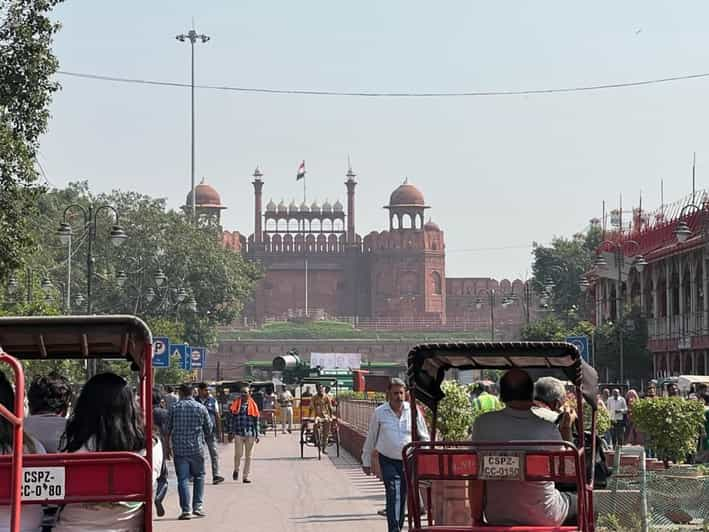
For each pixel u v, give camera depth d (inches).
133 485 350.9
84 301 4168.3
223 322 4640.8
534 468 409.7
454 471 412.8
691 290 2942.9
